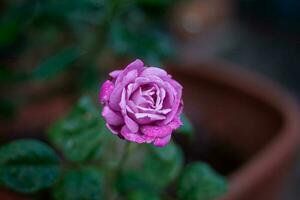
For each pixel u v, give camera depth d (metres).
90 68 0.78
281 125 0.80
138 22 0.80
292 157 0.78
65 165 0.58
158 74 0.46
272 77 1.48
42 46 0.95
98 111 0.58
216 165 0.82
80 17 0.77
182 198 0.60
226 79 0.90
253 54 1.57
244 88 0.88
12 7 0.78
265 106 0.85
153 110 0.45
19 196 0.67
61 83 0.90
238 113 0.88
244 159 0.83
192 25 1.42
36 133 0.87
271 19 1.78
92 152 0.57
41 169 0.55
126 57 0.84
